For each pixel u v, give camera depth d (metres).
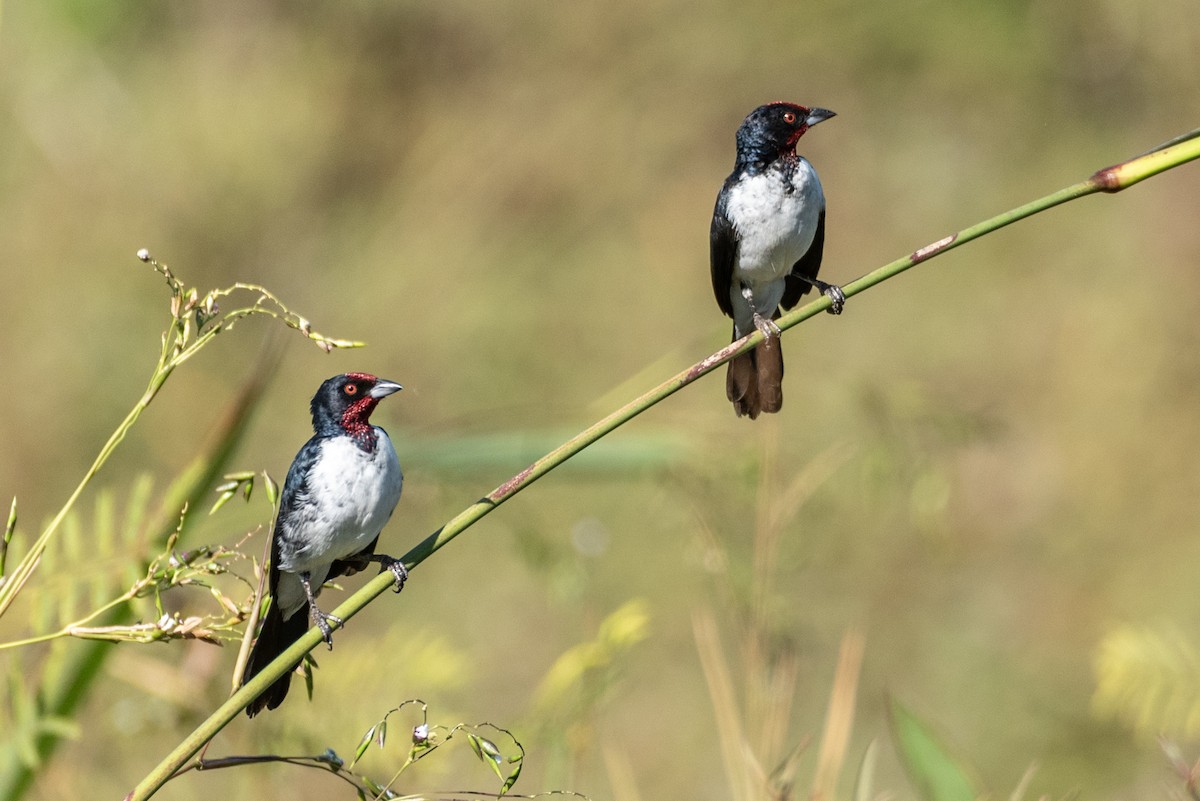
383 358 16.83
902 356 16.78
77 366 15.15
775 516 7.32
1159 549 13.94
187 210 17.09
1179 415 15.28
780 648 6.64
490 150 18.83
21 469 14.29
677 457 8.29
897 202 19.69
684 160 19.36
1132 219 18.05
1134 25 19.33
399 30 19.28
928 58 20.25
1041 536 14.23
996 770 11.74
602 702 7.51
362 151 18.77
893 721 5.85
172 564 4.74
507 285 17.73
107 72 17.55
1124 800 10.93
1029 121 19.98
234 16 19.02
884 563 12.67
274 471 14.73
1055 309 17.20
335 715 7.63
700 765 11.67
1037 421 15.61
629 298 17.95
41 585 5.65
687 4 19.53
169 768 4.65
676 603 12.21
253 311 4.71
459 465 7.73
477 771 8.95
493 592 13.08
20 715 5.63
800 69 20.11
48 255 15.87
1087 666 12.64
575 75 19.38
